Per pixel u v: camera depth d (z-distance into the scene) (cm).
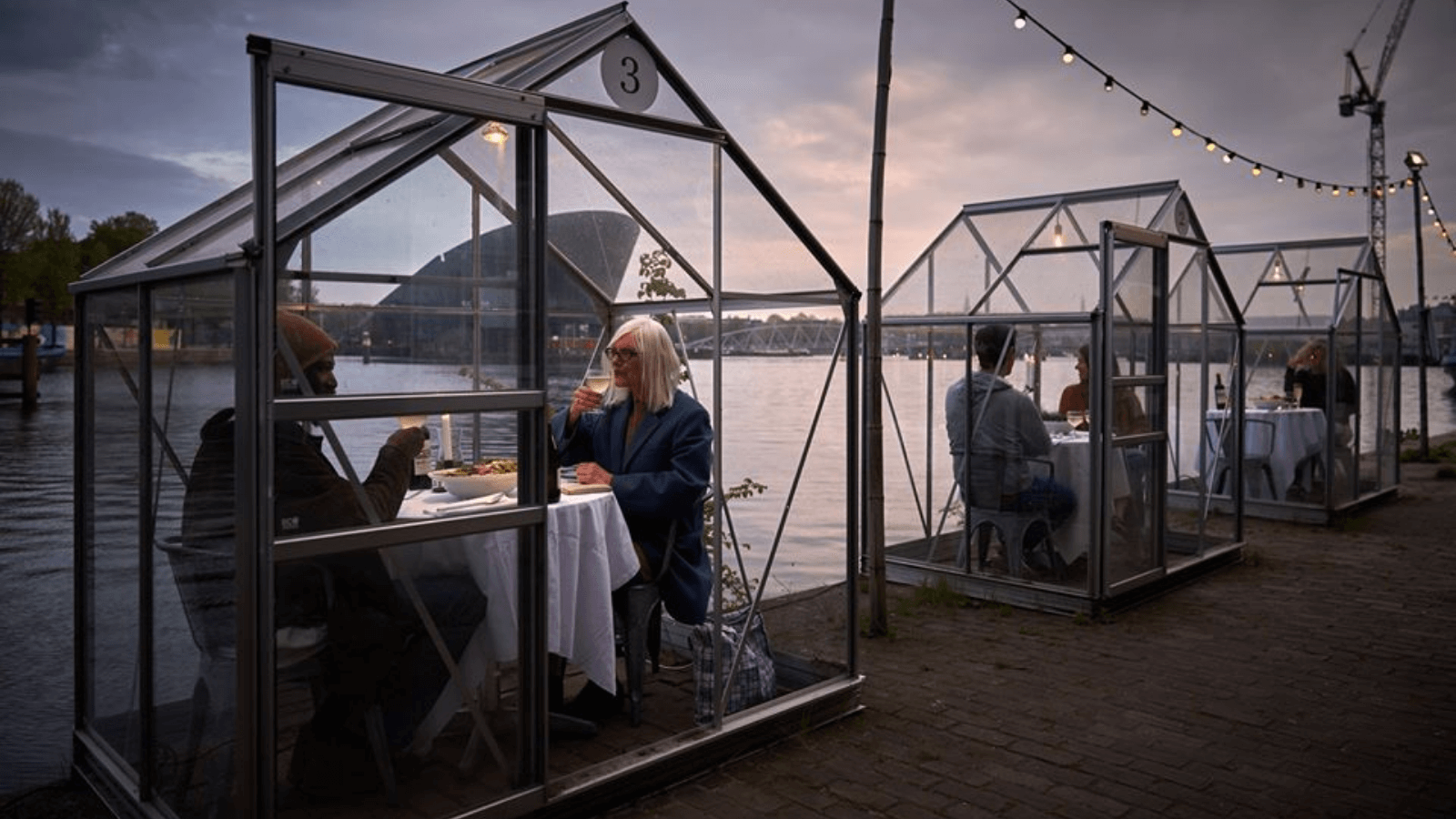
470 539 299
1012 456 657
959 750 403
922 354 713
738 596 447
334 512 269
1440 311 4372
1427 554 817
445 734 297
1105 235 616
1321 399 976
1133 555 657
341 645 273
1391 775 381
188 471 284
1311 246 1053
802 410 438
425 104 278
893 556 732
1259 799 359
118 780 329
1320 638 575
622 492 405
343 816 277
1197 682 493
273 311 253
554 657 411
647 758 352
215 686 274
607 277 517
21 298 3994
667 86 367
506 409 304
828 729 425
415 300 284
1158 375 675
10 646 520
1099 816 344
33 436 1573
